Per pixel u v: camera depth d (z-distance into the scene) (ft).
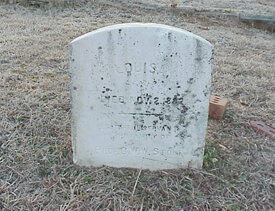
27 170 3.21
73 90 2.98
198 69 2.89
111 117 3.09
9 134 3.67
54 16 8.40
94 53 2.85
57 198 2.92
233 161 3.45
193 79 2.93
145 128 3.13
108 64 2.89
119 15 8.76
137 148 3.21
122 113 3.07
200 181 3.15
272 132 3.93
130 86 2.97
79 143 3.20
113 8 9.21
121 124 3.11
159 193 3.03
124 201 2.93
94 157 3.26
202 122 3.08
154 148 3.21
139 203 2.92
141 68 2.91
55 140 3.62
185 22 8.71
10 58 5.69
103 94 3.00
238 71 5.74
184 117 3.07
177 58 2.86
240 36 7.96
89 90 2.98
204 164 3.37
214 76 5.45
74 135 3.17
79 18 8.32
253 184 3.17
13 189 3.00
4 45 6.17
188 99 3.00
